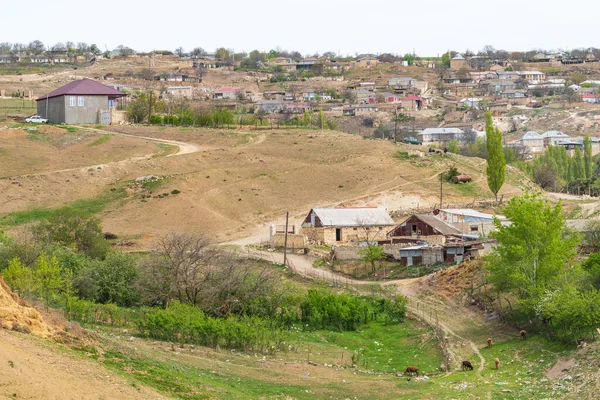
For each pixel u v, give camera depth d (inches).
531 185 5310.0
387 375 2033.7
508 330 2389.3
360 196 4820.4
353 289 3115.2
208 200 4670.3
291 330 2586.1
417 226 3799.2
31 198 4586.6
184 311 2331.4
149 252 3639.3
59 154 5423.2
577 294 2201.0
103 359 1614.2
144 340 2075.5
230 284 2699.3
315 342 2411.4
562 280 2386.8
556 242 2444.6
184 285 2711.6
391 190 4913.9
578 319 2094.0
